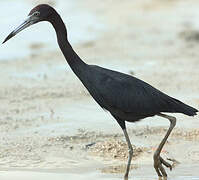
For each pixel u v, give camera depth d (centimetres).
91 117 1505
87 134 1382
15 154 1276
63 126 1441
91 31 2538
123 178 1137
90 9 2875
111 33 2503
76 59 1191
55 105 1611
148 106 1156
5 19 2617
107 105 1174
